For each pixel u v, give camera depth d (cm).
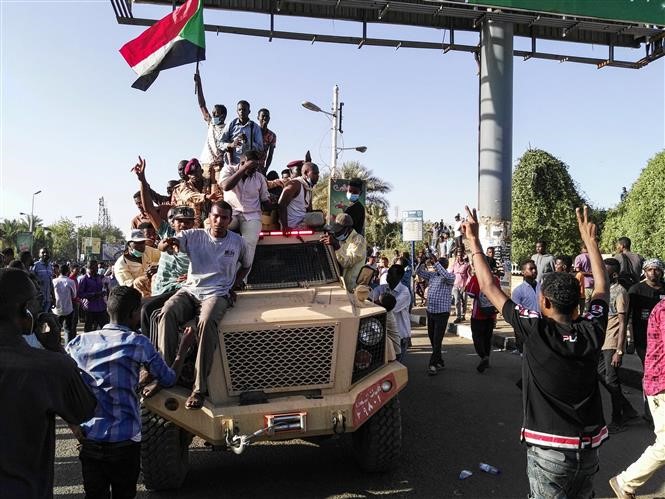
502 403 796
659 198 2073
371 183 4188
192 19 1079
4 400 240
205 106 967
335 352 490
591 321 309
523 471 541
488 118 1404
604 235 2594
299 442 638
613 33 1561
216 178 773
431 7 1296
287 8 1379
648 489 496
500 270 1325
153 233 749
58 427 744
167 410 459
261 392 479
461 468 550
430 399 820
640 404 781
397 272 920
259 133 833
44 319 370
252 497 488
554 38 1556
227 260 505
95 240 5191
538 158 2986
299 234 633
